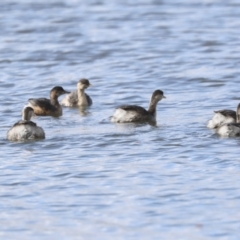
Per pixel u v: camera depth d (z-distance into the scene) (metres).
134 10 51.59
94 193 20.42
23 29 45.97
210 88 33.06
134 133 26.03
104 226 18.39
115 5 53.44
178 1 54.78
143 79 34.84
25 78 35.50
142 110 27.72
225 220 18.56
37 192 20.61
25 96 32.38
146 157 23.31
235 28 45.44
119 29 45.66
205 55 39.19
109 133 26.09
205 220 18.58
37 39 43.41
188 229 18.12
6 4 53.66
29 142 25.05
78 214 19.12
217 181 21.08
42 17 49.38
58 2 54.38
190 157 23.22
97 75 35.75
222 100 30.91
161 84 33.97
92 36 43.78
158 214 18.98
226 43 41.72
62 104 31.22
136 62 38.00
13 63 38.31
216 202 19.62
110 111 29.92
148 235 17.84
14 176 21.86
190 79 34.56
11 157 23.56
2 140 25.36
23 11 51.41
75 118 28.84
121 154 23.66
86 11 51.28
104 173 21.94
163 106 30.22
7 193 20.58
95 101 31.69
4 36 44.38
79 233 18.06
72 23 47.44
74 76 35.78
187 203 19.61
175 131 26.17
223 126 25.27
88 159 23.25
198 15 49.62
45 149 24.30
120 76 35.47
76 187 20.91
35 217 19.03
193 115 28.59
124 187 20.80
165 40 42.72
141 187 20.78
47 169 22.38
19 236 18.03
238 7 52.19
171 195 20.16
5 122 27.98
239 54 39.19
